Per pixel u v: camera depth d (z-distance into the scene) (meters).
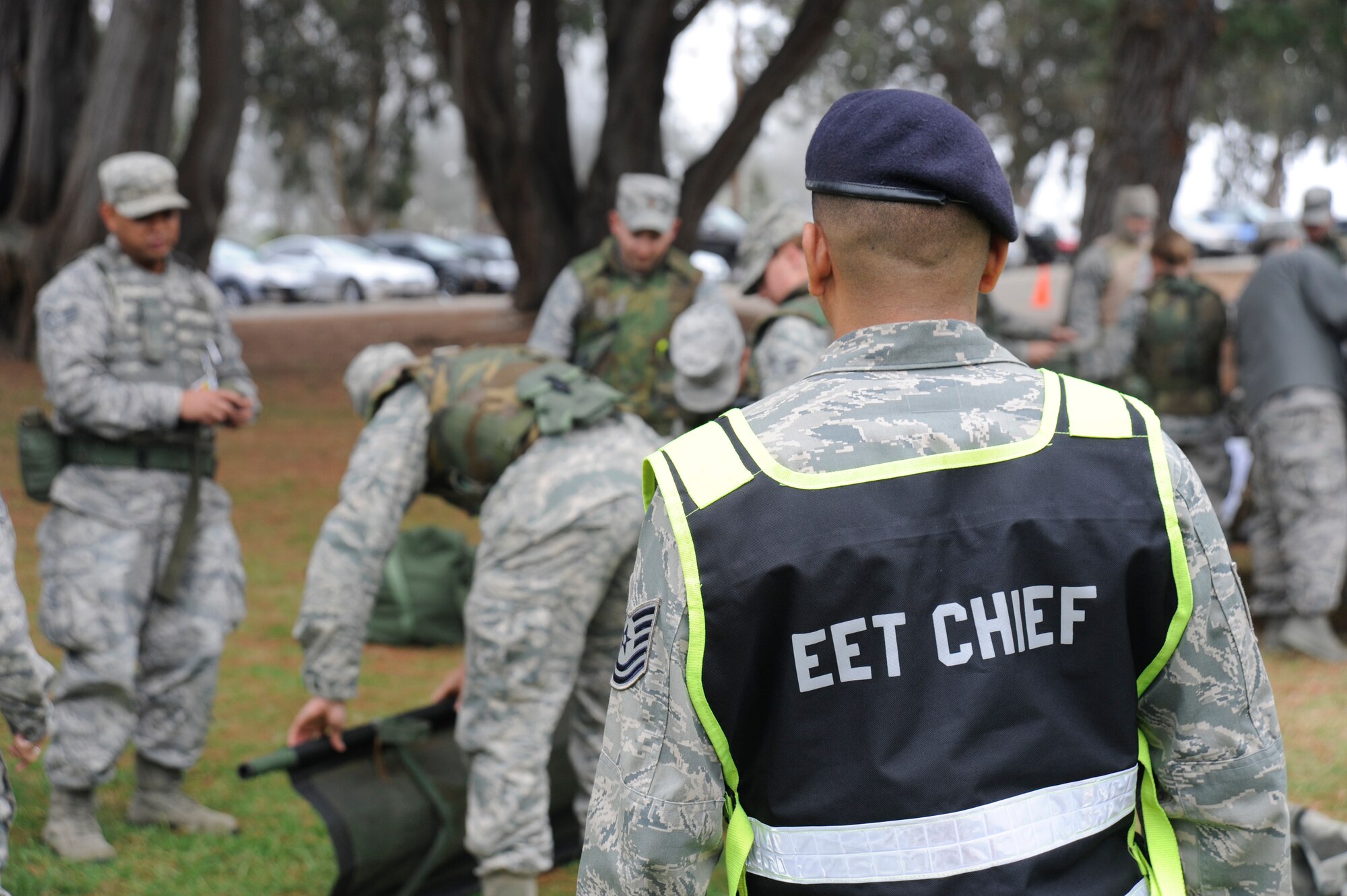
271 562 7.36
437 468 3.11
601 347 5.06
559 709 3.00
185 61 31.17
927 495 1.38
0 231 14.37
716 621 1.35
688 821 1.38
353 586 3.01
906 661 1.35
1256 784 1.41
